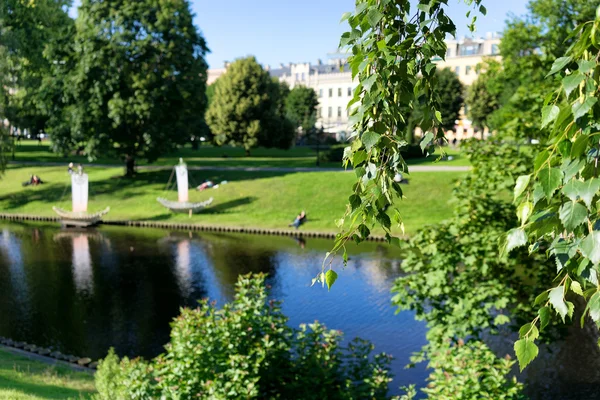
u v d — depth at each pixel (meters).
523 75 29.94
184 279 24.28
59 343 16.77
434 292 10.94
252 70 65.00
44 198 44.19
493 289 10.88
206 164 54.97
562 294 2.21
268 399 9.45
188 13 45.47
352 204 2.83
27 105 45.19
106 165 54.47
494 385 7.41
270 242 32.12
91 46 41.47
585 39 2.12
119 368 9.08
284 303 20.36
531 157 11.84
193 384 8.16
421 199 37.72
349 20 2.88
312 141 93.31
